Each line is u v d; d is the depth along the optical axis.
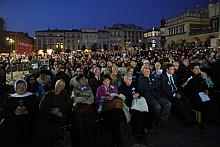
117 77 11.52
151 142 7.45
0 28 90.00
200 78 9.41
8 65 32.09
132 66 13.47
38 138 6.61
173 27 84.31
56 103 6.98
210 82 10.22
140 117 7.84
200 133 8.09
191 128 8.62
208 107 8.99
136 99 8.18
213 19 69.00
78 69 11.76
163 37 89.25
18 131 6.61
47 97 7.00
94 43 133.12
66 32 132.25
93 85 10.12
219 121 9.17
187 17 77.00
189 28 76.81
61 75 11.12
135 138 7.75
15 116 6.67
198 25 77.62
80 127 6.91
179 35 80.31
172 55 21.09
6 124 6.65
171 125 8.98
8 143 6.56
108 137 7.51
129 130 8.45
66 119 7.25
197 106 9.03
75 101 7.99
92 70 12.20
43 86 9.51
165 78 9.44
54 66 17.56
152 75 9.75
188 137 7.76
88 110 7.17
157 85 9.37
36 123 6.77
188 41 75.25
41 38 131.12
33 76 9.05
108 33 134.12
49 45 131.25
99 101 8.19
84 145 6.91
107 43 134.25
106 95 8.05
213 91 9.73
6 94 15.66
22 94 6.95
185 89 9.70
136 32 137.88
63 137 7.37
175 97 9.15
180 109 8.91
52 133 6.63
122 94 8.56
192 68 10.80
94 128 7.29
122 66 15.34
